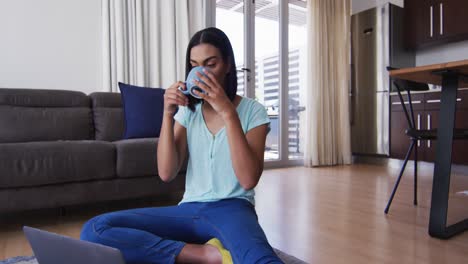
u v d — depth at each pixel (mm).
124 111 2359
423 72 1603
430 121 3527
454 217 1854
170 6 3100
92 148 1773
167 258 767
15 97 2189
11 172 1569
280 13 4039
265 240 722
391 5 3945
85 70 2814
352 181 2963
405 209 1999
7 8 2514
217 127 937
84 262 596
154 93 2455
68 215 1956
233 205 868
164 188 2016
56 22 2688
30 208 1640
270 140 4133
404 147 3803
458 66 1423
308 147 4043
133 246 764
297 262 1175
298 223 1730
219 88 791
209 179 922
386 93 3967
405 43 4098
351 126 4387
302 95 4336
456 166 3426
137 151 1896
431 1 3812
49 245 646
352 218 1821
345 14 4246
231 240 729
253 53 3838
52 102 2326
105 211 2055
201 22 3377
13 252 1357
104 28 2816
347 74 4266
